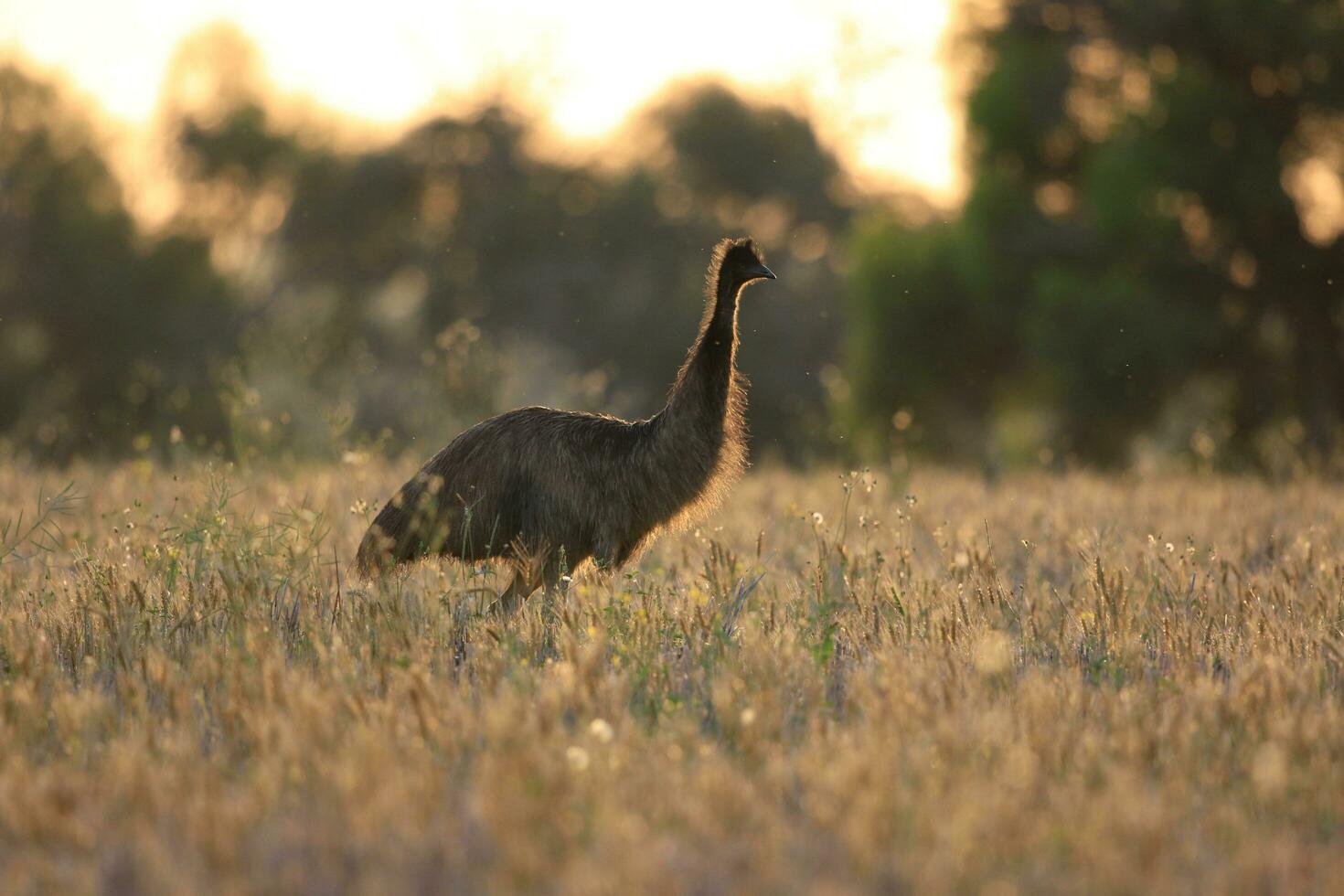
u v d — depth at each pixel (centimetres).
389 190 11838
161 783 1470
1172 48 7462
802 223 12075
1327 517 3381
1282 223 7225
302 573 2262
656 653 1986
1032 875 1284
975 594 2358
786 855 1324
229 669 1830
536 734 1580
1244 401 7512
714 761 1536
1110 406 7256
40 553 2725
